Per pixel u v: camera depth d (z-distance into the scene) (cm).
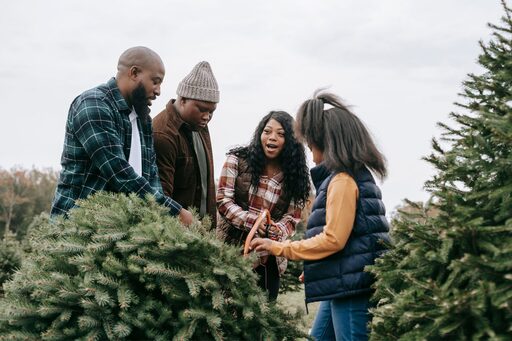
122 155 332
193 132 408
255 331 273
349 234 284
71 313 260
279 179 398
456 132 254
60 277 260
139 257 259
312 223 300
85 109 328
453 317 204
